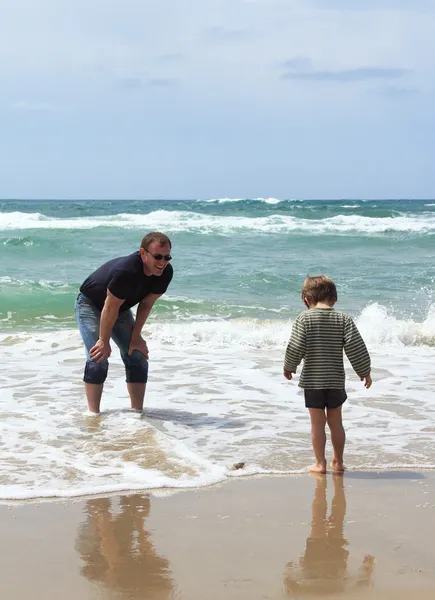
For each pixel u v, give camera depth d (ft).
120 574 10.12
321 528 12.01
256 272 55.57
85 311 20.02
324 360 15.61
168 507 13.03
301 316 16.02
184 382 25.03
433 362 29.07
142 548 11.09
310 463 16.07
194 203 265.75
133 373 20.33
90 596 9.43
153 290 18.95
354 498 13.66
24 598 9.34
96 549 11.03
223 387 24.32
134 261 18.39
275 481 14.76
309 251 72.79
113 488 13.97
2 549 10.96
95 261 63.62
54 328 36.01
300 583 9.85
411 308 41.83
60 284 47.42
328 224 108.17
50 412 20.25
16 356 29.45
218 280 51.88
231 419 20.11
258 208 188.14
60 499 13.37
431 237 83.30
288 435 18.49
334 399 15.48
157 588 9.69
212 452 16.92
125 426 18.70
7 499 13.28
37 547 11.07
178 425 19.42
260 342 32.81
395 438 18.25
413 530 11.96
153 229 91.91
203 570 10.28
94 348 18.94
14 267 59.36
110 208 204.23
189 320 37.91
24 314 39.14
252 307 41.96
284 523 12.25
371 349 31.91
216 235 85.61
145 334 33.81
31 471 15.02
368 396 22.99
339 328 15.78
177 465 15.55
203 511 12.82
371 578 10.02
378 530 11.94
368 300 44.27
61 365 27.63
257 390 23.91
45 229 89.15
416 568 10.38
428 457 16.60
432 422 19.88
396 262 64.39
